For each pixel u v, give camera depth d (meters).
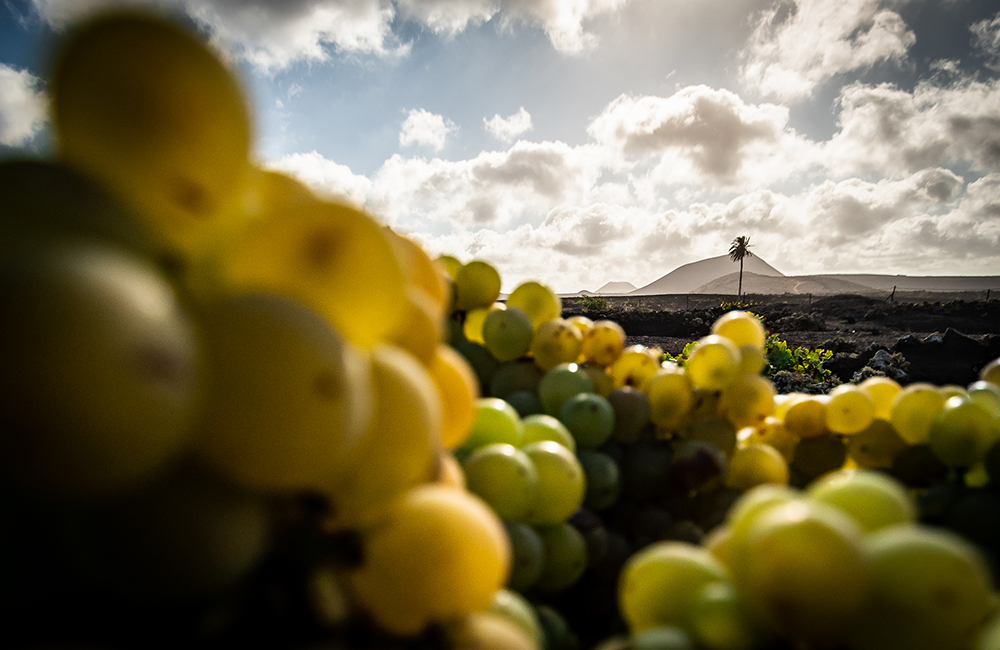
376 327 0.65
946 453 1.20
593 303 33.06
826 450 1.48
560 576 1.15
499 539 0.69
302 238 0.58
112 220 0.46
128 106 0.49
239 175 0.57
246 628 0.53
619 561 1.30
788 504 0.65
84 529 0.46
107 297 0.38
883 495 0.73
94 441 0.38
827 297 35.44
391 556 0.62
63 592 0.49
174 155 0.52
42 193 0.43
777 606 0.58
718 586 0.70
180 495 0.48
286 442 0.49
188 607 0.51
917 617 0.57
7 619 0.48
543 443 1.16
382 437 0.63
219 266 0.58
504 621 0.79
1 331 0.35
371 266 0.60
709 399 1.56
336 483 0.61
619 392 1.51
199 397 0.46
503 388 1.65
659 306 52.72
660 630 0.70
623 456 1.46
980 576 0.59
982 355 12.47
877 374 10.42
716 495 1.38
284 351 0.48
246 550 0.52
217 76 0.53
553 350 1.61
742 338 1.65
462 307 1.78
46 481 0.40
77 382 0.36
